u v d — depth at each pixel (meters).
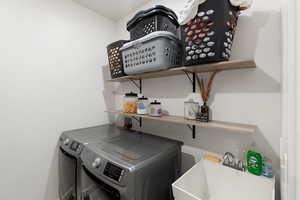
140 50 1.18
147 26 1.21
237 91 1.05
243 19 1.02
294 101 0.36
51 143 1.55
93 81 1.91
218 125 0.97
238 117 1.05
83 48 1.81
